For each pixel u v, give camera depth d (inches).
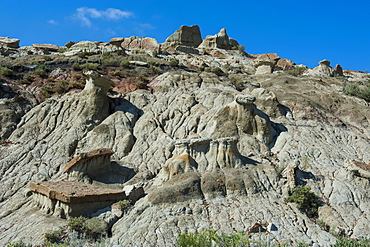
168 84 1662.2
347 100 1700.3
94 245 788.6
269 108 1482.5
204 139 1145.4
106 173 1128.2
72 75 1781.5
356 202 1029.2
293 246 813.9
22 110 1450.5
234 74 2148.1
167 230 845.2
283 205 999.6
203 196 992.9
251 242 725.9
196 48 3117.6
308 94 1707.7
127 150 1278.3
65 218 898.1
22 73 1777.8
